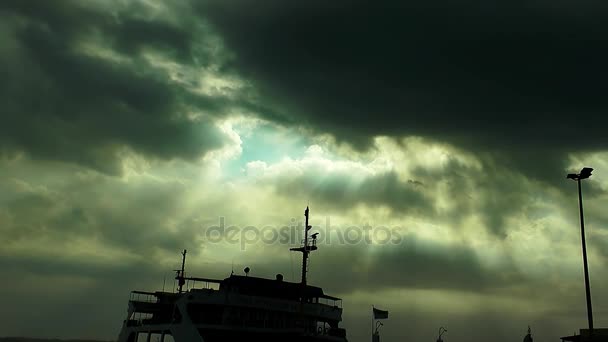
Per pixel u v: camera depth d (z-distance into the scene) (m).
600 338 61.81
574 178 64.12
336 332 81.94
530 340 98.06
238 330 73.50
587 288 60.31
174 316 77.62
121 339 86.44
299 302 79.81
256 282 78.94
